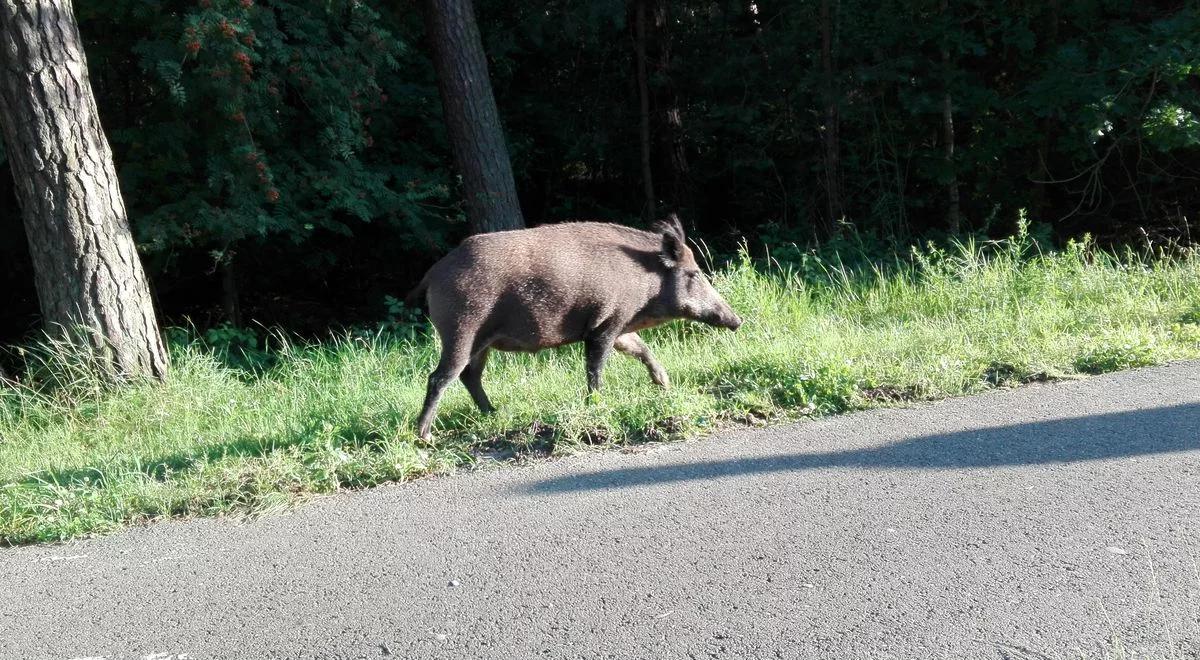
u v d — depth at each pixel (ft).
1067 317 29.35
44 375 29.78
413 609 13.70
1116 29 44.19
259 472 19.86
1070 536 14.79
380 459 20.12
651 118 59.67
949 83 48.11
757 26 57.36
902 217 52.49
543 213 62.49
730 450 19.83
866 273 39.96
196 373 30.12
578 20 53.52
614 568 14.62
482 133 46.44
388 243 53.62
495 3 55.47
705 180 61.77
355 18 41.32
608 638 12.58
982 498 16.47
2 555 17.17
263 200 40.88
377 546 16.11
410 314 40.88
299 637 13.09
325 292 57.47
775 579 13.97
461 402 23.72
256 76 39.42
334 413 24.25
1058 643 11.86
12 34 28.30
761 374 24.25
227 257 44.50
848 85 51.80
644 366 26.05
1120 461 17.79
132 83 42.70
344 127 41.16
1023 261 38.65
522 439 21.07
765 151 59.00
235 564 15.79
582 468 19.34
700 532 15.76
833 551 14.78
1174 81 42.55
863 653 11.89
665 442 20.65
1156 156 51.49
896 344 26.99
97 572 15.90
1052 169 52.90
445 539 16.20
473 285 21.36
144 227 39.29
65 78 28.81
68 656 13.00
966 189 54.70
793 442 20.08
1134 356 24.52
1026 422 20.35
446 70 46.21
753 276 35.01
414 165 50.34
